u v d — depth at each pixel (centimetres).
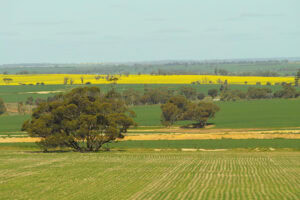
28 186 4262
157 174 5003
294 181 4484
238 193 3791
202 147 8294
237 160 6406
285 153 7369
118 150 8088
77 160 6431
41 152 7875
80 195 3775
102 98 8731
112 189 4044
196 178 4697
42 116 8112
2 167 5691
